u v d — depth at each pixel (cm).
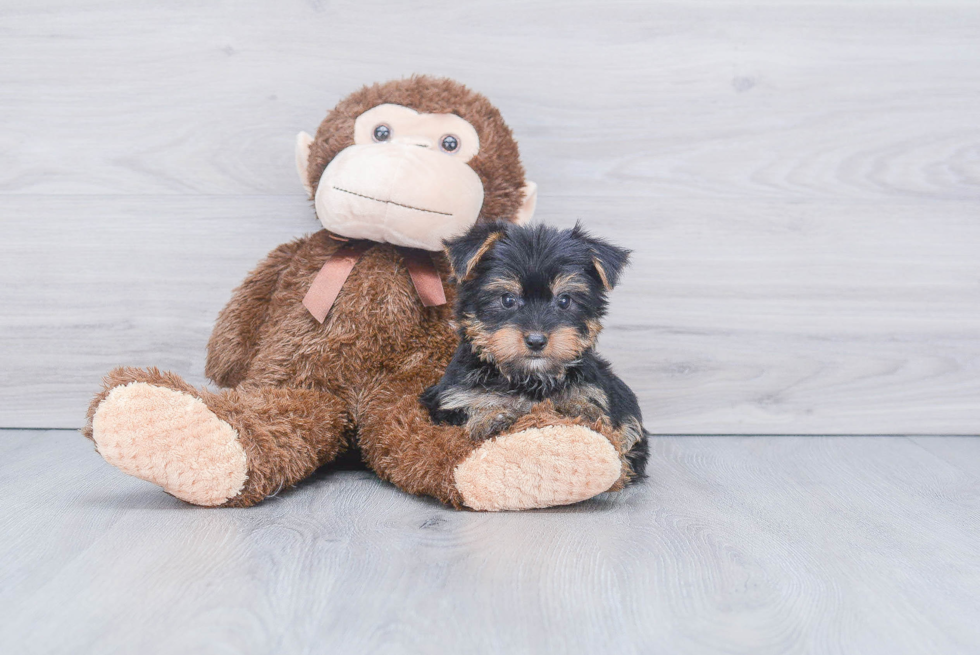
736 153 280
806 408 289
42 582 148
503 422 197
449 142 230
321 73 275
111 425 180
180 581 149
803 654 125
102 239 279
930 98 279
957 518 196
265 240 281
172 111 275
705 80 277
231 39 273
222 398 201
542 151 279
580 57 276
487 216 234
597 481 189
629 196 281
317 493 212
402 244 227
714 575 156
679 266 283
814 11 276
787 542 177
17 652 122
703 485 225
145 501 201
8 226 277
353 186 218
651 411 289
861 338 287
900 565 163
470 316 207
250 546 169
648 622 135
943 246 284
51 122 274
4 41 270
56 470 230
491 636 129
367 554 165
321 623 133
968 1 276
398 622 133
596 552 168
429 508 199
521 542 174
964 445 277
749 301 285
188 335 283
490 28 274
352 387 229
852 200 282
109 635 127
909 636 132
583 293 206
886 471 242
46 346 282
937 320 286
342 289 230
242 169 278
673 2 274
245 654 122
